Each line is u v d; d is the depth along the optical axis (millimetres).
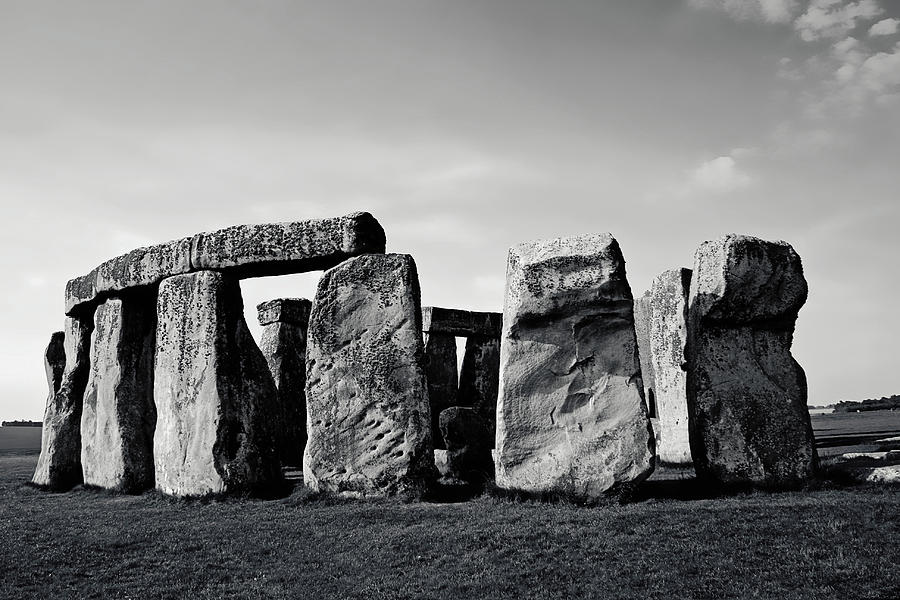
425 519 8461
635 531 7363
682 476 10961
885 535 6801
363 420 10141
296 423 15477
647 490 9477
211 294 11164
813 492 8875
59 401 13594
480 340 19000
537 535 7461
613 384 9117
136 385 12562
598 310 9242
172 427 11195
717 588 6090
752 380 9688
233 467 10609
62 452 13242
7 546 7988
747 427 9523
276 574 7035
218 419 10719
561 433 9102
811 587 5973
